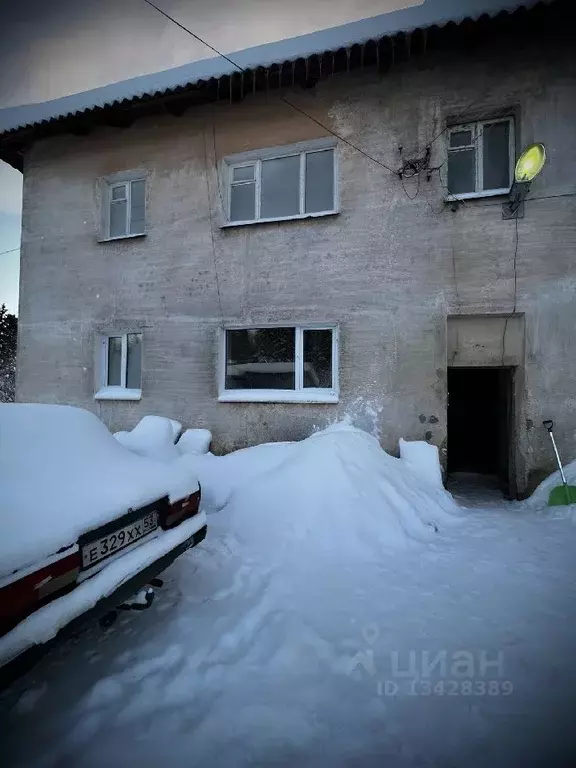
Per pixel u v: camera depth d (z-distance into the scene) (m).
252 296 6.41
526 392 5.32
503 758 1.61
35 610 1.69
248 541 3.84
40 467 2.22
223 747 1.65
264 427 6.29
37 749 1.65
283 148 6.36
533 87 5.30
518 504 5.25
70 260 7.54
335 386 6.09
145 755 1.62
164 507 2.66
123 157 7.21
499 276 5.40
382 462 4.88
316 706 1.86
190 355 6.71
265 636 2.38
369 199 5.88
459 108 5.55
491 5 4.95
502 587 2.95
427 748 1.66
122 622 2.54
